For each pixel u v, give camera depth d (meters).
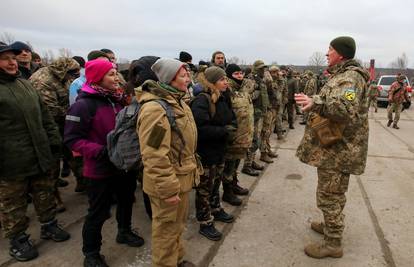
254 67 5.07
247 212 3.72
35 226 3.33
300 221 3.52
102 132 2.54
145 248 2.96
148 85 2.16
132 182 2.94
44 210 3.01
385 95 15.96
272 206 3.89
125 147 2.22
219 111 3.02
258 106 4.92
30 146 2.72
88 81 2.54
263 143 5.68
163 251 2.30
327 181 2.72
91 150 2.40
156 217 2.23
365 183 4.74
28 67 3.92
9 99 2.59
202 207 3.09
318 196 2.83
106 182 2.52
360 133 2.63
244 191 4.21
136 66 2.71
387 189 4.51
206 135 2.86
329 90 2.51
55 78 3.78
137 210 3.76
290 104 8.86
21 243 2.79
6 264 2.70
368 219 3.59
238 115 3.53
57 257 2.80
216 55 5.05
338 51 2.58
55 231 3.06
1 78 2.61
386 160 6.04
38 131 2.78
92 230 2.55
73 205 3.85
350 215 3.68
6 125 2.59
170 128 2.10
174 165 2.19
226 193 3.94
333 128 2.55
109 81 2.54
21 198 2.76
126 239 3.01
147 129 2.02
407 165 5.72
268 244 3.05
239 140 3.57
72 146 2.46
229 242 3.08
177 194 2.10
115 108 2.63
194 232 3.23
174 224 2.29
